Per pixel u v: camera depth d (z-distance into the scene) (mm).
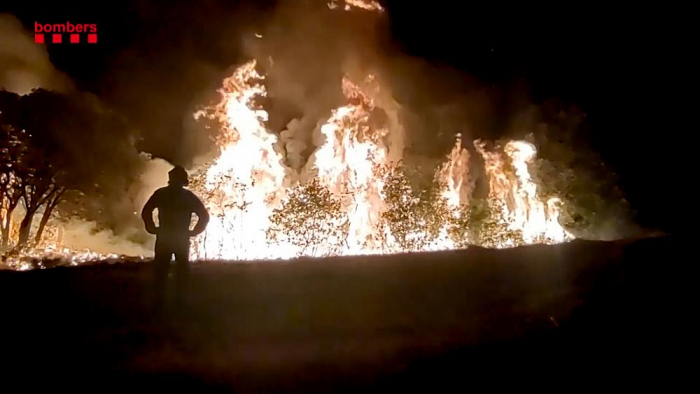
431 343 5820
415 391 4535
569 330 6363
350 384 4637
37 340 5719
